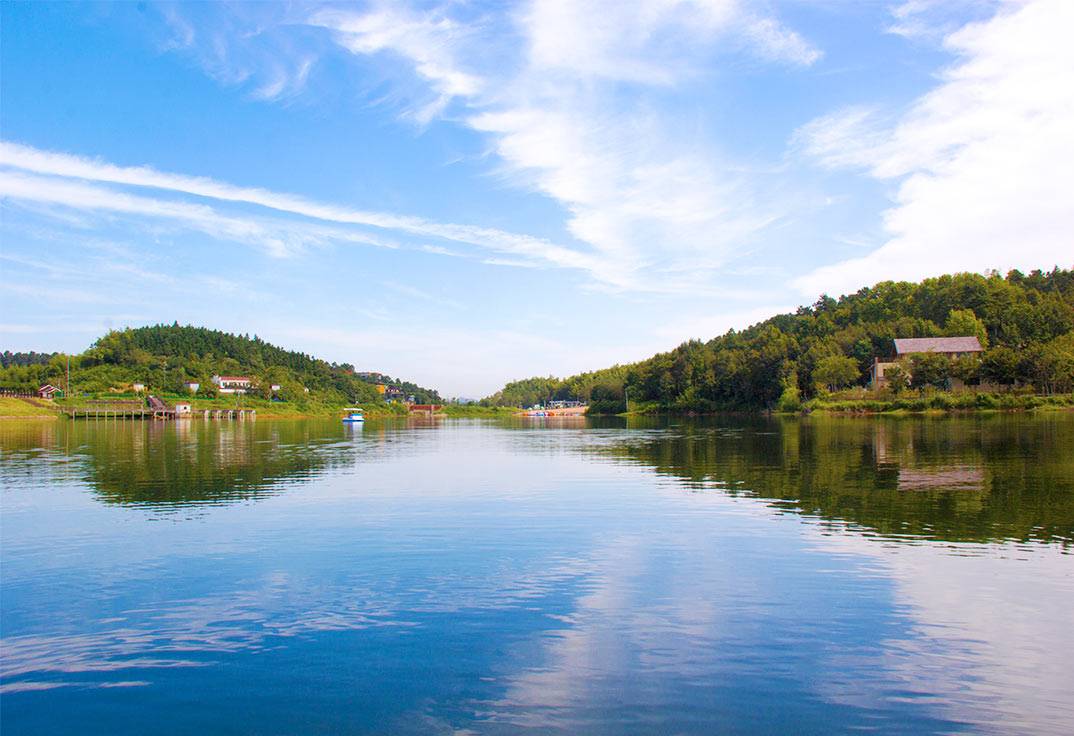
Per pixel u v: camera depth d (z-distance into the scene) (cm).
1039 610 1336
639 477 3362
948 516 2169
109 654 1188
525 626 1288
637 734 905
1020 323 14638
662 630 1262
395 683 1063
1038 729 915
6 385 17725
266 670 1115
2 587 1555
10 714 985
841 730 913
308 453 5191
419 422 16238
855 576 1562
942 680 1055
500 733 910
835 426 7925
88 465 4181
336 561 1748
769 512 2319
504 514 2367
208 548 1892
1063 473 3058
